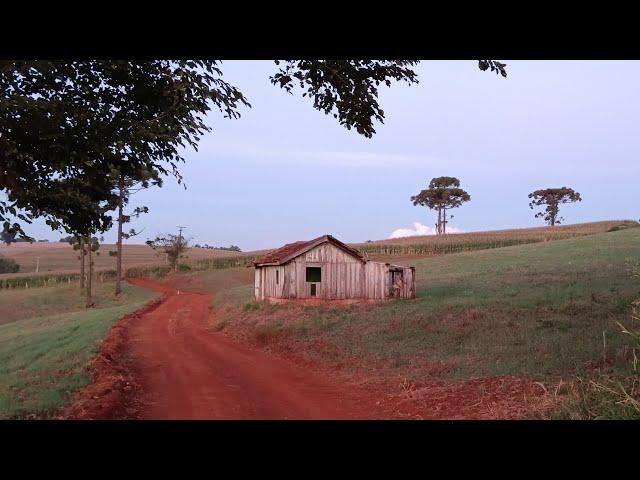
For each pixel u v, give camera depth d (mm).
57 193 9141
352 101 10031
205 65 8758
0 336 30406
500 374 10852
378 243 91000
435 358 13461
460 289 27234
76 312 42812
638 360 9367
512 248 55969
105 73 8672
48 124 7984
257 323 24812
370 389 11617
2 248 156500
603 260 34094
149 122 8727
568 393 8477
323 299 28562
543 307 17875
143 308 40531
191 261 97438
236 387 12289
